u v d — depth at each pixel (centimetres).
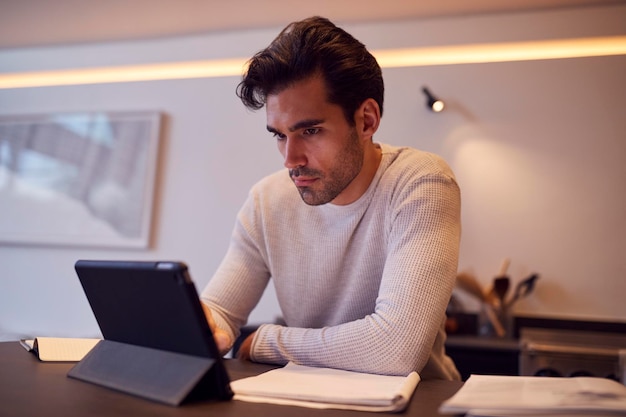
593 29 306
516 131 311
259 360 112
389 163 131
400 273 109
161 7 329
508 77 316
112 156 363
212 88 357
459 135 317
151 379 80
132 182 358
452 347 261
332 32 118
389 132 325
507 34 316
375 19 332
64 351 107
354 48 120
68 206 366
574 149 303
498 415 67
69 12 339
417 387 92
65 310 360
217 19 343
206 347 77
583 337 250
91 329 354
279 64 113
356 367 101
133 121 363
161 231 351
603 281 292
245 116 349
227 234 342
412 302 104
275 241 139
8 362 100
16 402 71
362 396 77
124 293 87
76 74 386
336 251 132
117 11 335
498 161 311
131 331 89
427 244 112
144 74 373
